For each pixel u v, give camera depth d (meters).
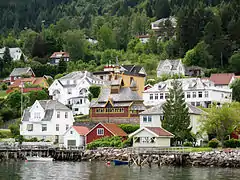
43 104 165.88
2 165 122.00
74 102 195.88
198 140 137.88
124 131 150.25
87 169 111.81
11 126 173.12
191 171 106.88
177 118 135.12
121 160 127.44
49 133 161.88
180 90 138.62
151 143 131.12
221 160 115.50
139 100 163.62
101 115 165.75
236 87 189.38
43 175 102.31
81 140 147.50
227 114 128.62
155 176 99.38
